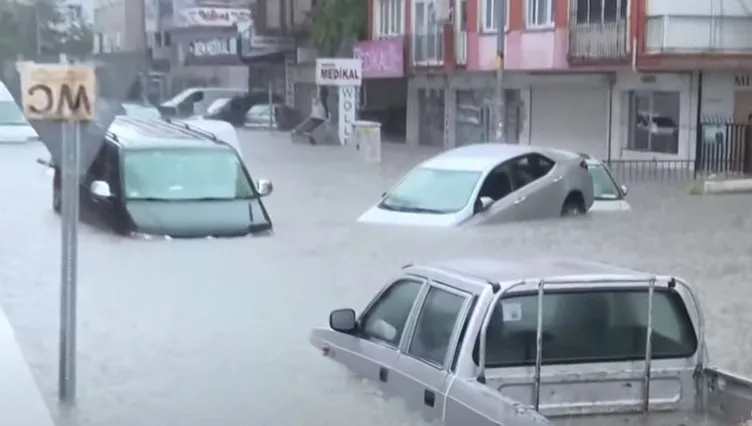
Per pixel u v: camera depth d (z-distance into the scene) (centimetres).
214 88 7500
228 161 2106
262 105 6494
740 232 2067
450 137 4816
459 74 4612
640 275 773
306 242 1889
